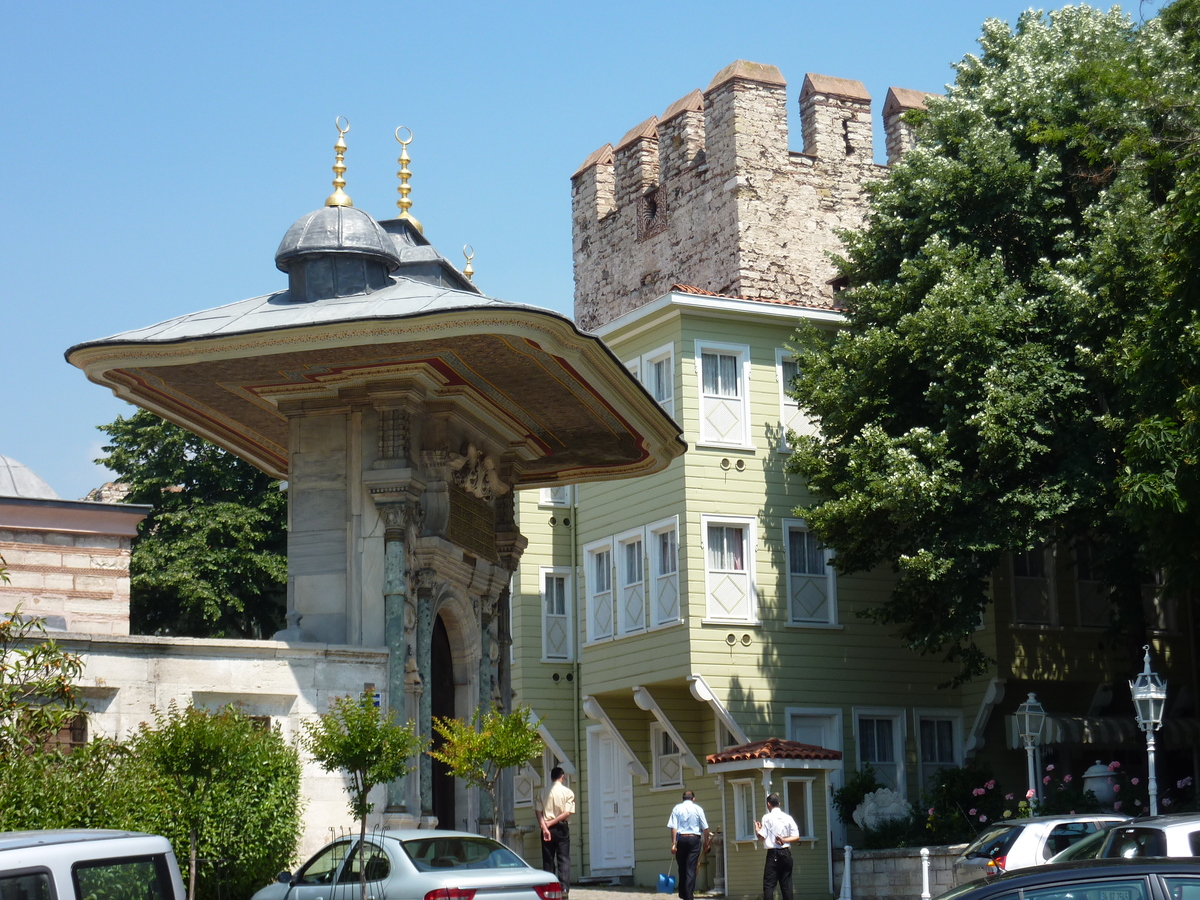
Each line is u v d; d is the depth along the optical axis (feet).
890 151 158.20
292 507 73.92
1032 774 97.55
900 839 103.91
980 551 97.76
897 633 113.80
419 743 63.67
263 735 61.36
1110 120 93.61
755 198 150.51
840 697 115.96
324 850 56.44
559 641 126.11
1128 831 46.75
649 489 117.80
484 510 82.43
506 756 71.51
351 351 69.67
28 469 100.12
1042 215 103.71
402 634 70.90
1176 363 75.77
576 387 76.84
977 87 107.96
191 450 150.61
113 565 93.09
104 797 52.37
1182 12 95.04
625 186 167.12
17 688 52.19
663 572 116.26
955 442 98.53
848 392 103.50
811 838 100.01
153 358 68.80
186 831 55.62
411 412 73.67
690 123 157.48
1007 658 116.26
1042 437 98.12
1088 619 119.96
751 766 100.01
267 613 149.38
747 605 114.52
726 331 118.01
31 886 33.78
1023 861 65.31
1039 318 100.63
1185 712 122.21
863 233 111.96
